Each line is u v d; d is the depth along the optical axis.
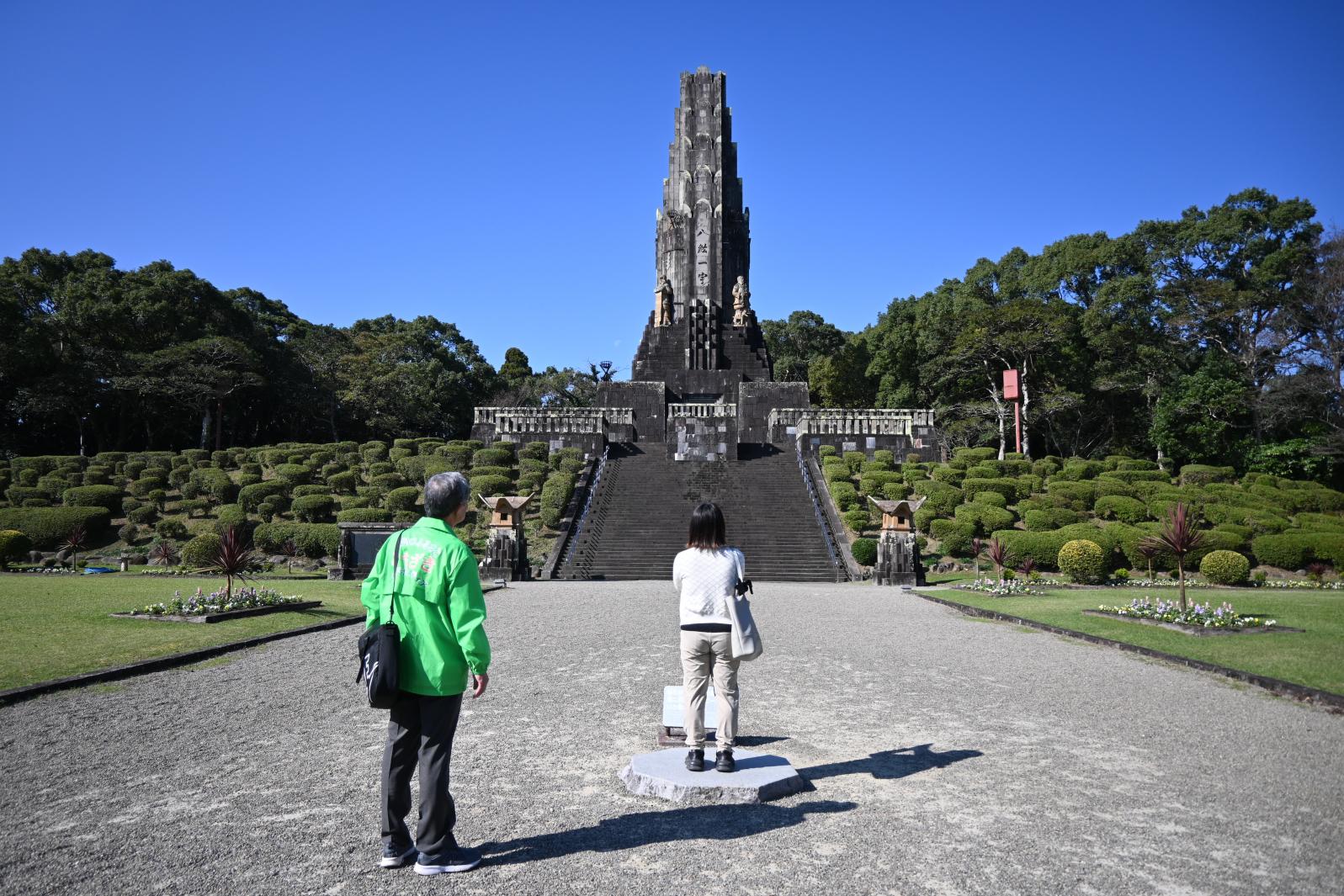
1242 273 58.59
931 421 42.56
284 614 15.77
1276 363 51.31
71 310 55.53
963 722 8.14
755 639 6.07
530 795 5.89
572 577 28.34
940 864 4.66
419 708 4.70
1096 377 57.81
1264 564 27.58
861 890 4.31
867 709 8.70
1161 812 5.53
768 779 5.89
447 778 4.68
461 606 4.63
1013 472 38.72
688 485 36.91
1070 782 6.20
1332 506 34.66
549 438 42.91
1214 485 35.09
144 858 4.71
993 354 57.56
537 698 9.25
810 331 87.50
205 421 57.28
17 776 6.29
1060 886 4.37
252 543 31.34
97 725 7.84
